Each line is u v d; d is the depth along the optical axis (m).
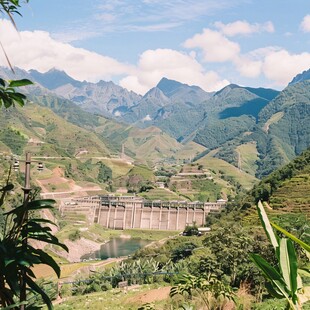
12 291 5.44
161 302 27.80
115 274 70.44
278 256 4.47
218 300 15.87
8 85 5.51
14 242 5.68
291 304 4.30
